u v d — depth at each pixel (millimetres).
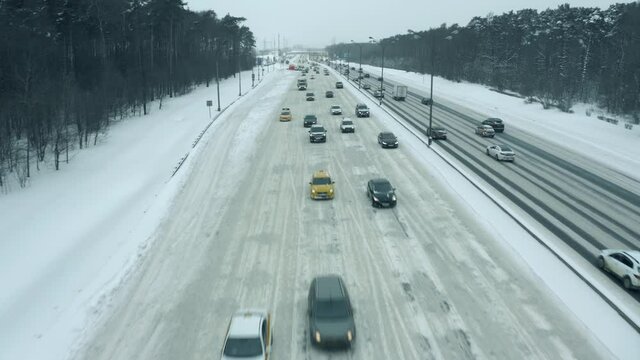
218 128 54812
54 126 47812
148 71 82062
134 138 51312
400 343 16391
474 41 129875
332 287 17969
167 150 45250
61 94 47625
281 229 26469
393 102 80188
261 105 74625
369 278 20844
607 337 16594
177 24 103062
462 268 21594
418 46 188125
